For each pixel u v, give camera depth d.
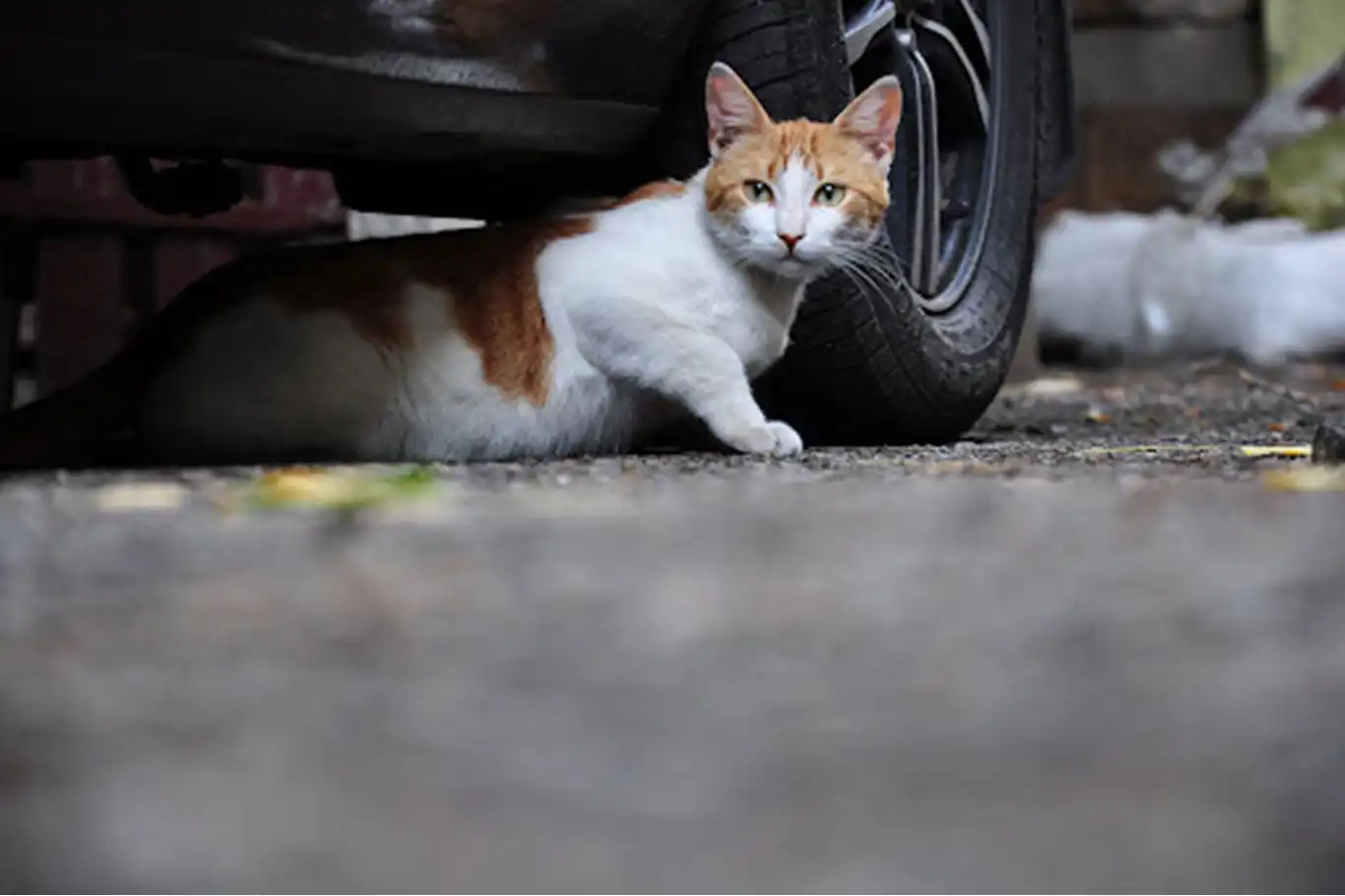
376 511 3.18
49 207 8.32
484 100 4.50
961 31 6.23
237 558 2.65
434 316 4.64
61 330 8.52
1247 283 12.20
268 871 1.33
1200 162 13.97
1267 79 14.01
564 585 2.42
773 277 4.93
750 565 2.58
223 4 3.89
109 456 4.67
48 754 1.62
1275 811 1.47
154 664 1.97
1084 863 1.36
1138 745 1.65
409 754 1.62
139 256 8.74
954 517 3.08
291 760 1.60
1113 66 14.15
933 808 1.48
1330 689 1.84
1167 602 2.30
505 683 1.87
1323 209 13.70
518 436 4.77
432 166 5.41
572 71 4.63
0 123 4.05
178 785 1.53
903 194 5.75
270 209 9.09
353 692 1.84
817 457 4.73
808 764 1.59
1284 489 3.53
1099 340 12.59
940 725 1.72
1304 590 2.37
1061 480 3.83
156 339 4.56
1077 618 2.20
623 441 5.02
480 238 4.81
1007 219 6.46
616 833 1.42
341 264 4.61
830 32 5.14
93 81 3.84
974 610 2.24
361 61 4.18
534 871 1.33
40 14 3.66
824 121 5.15
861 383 5.46
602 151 4.97
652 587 2.41
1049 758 1.61
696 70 5.11
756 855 1.37
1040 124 6.75
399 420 4.62
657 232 4.79
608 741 1.66
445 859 1.36
